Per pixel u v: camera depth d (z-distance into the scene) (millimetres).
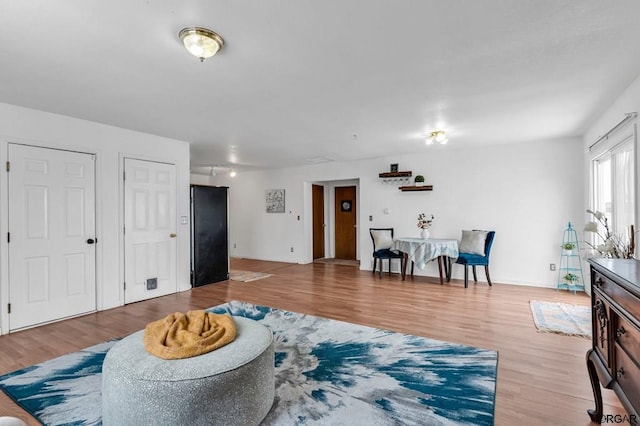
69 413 1858
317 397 2000
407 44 2062
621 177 3264
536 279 4852
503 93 2900
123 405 1570
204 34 1894
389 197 6082
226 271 5512
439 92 2877
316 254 7840
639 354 1251
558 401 1956
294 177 7410
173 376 1548
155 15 1734
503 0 1629
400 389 2084
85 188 3688
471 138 4629
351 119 3693
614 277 1460
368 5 1658
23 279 3209
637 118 2623
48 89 2779
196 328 1917
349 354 2596
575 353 2598
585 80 2625
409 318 3461
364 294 4488
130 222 4129
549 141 4734
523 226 4926
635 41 2029
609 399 1961
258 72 2465
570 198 4625
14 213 3164
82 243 3652
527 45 2080
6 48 2084
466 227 5340
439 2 1641
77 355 2617
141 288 4234
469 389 2082
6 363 2482
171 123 3857
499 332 3039
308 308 3854
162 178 4512
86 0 1593
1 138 3092
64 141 3520
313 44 2059
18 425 1057
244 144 5039
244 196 8258
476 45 2076
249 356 1746
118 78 2559
